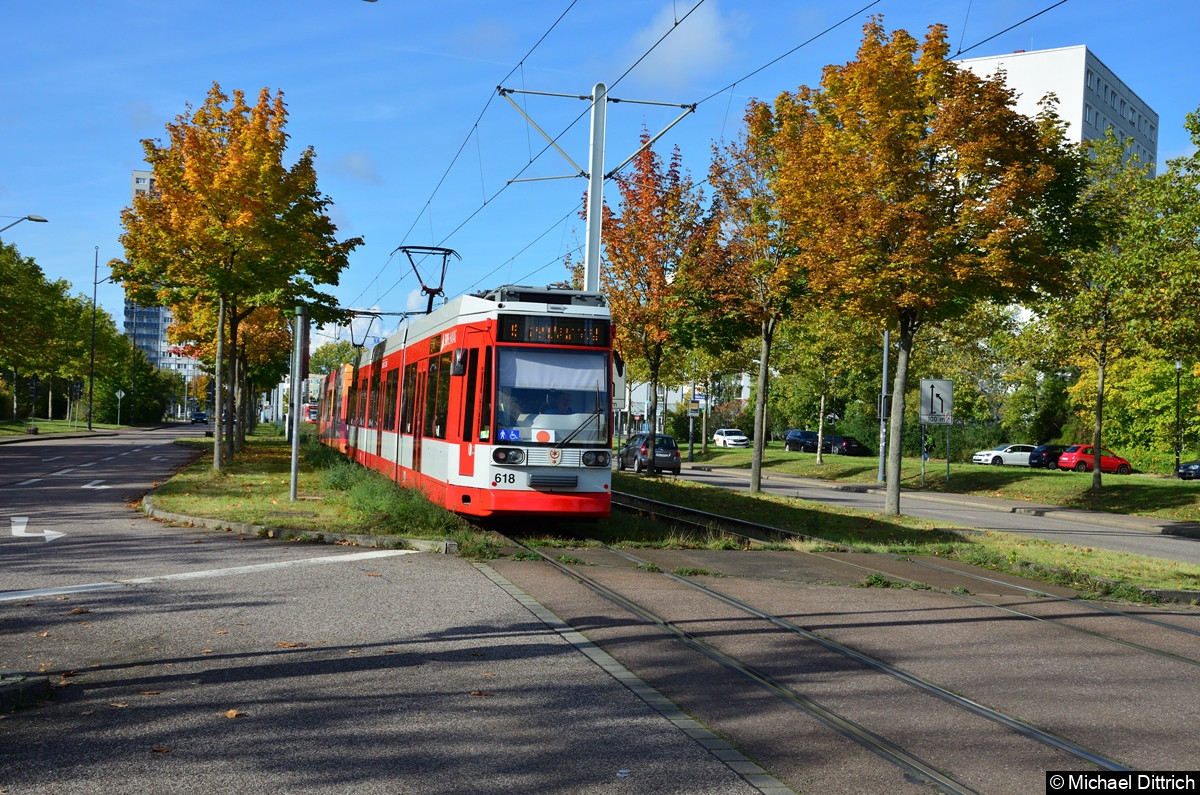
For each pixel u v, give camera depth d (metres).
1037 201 18.67
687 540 14.47
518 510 14.09
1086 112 81.50
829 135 19.77
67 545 12.62
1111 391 47.78
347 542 13.07
